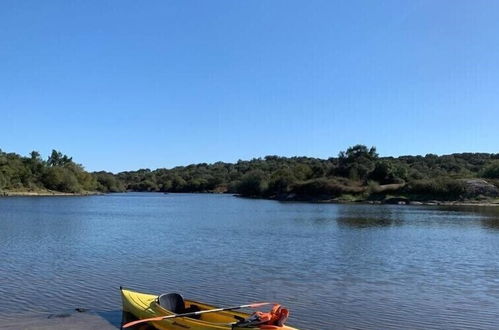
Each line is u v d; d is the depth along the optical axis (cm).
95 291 2428
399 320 2025
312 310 2153
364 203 12912
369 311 2152
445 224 6556
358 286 2667
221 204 12719
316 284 2700
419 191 12888
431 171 17062
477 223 6719
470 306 2262
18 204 11944
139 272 2944
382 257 3722
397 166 15312
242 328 1535
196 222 6812
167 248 4041
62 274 2850
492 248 4275
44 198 16550
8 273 2867
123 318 1980
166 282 2678
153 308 1834
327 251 3994
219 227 6050
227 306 2208
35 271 2934
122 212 9050
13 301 2220
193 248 4062
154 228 5856
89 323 1914
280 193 16412
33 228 5681
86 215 8075
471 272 3145
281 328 1529
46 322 1919
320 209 10106
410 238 4959
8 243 4262
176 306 1884
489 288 2664
